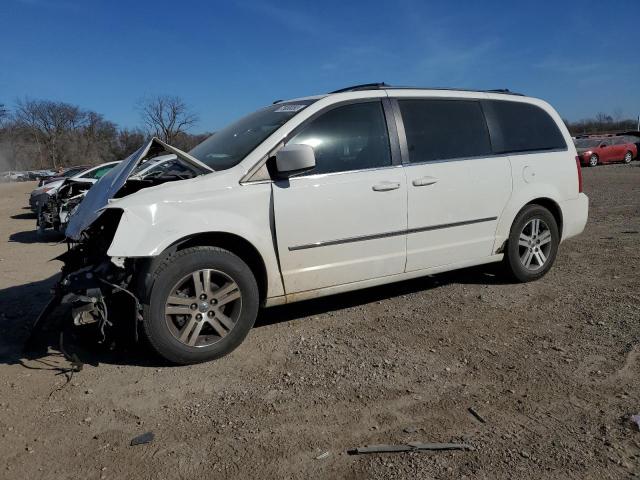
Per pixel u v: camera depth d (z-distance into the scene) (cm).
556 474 268
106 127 8794
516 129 571
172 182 413
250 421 327
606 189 1586
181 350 400
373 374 382
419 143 500
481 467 275
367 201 464
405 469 276
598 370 375
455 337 443
